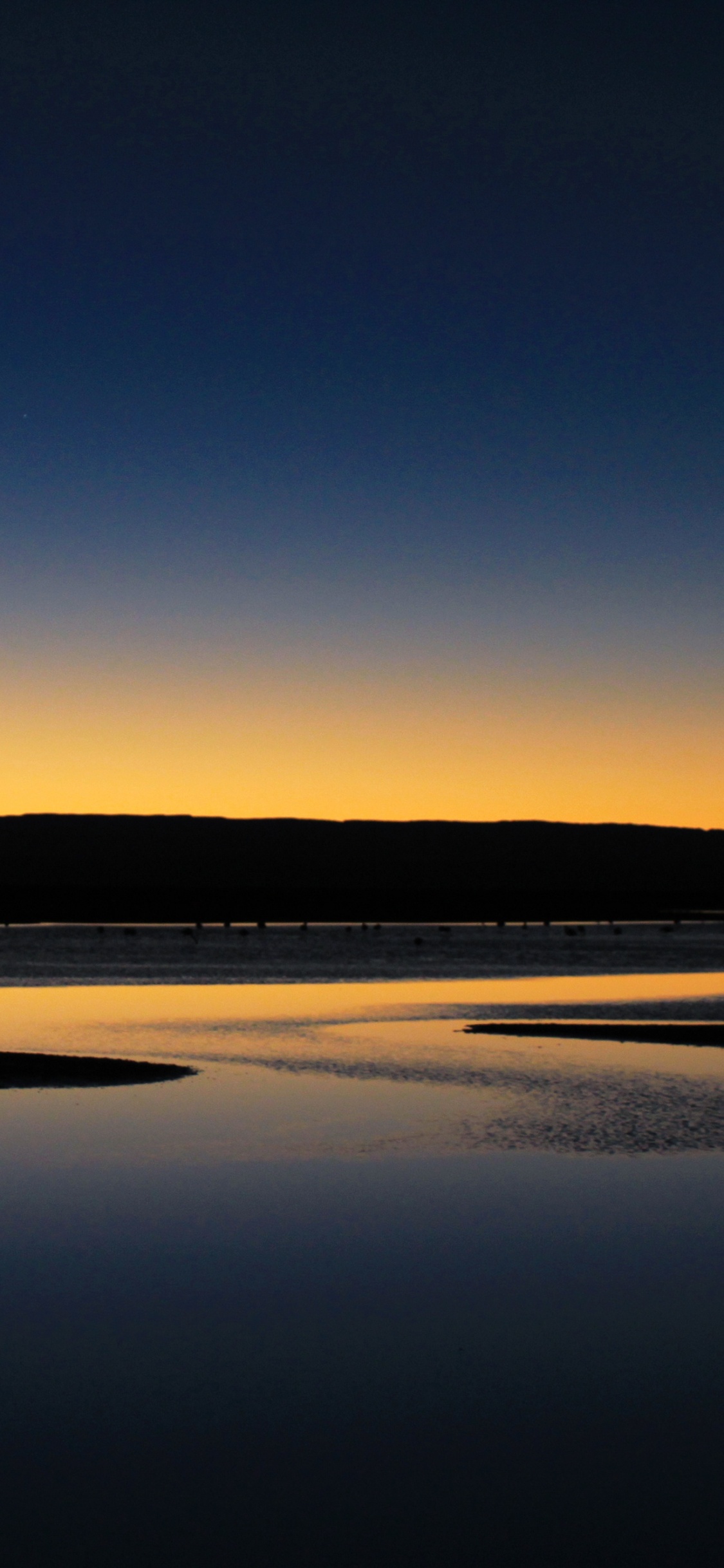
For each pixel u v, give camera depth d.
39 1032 37.03
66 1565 8.73
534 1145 20.88
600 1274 14.58
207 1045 33.69
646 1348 12.50
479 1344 12.59
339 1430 10.76
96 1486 9.82
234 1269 14.71
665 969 66.69
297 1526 9.28
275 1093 25.77
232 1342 12.60
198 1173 19.03
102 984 55.75
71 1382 11.66
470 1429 10.79
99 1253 15.25
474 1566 8.79
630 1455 10.35
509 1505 9.59
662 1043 33.84
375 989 53.72
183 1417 10.98
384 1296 13.87
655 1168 19.34
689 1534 9.21
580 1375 11.87
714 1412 11.14
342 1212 16.98
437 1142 21.08
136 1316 13.27
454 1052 32.12
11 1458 10.25
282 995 50.25
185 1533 9.16
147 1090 26.00
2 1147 20.72
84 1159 19.91
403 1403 11.27
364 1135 21.61
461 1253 15.30
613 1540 9.12
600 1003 46.50
